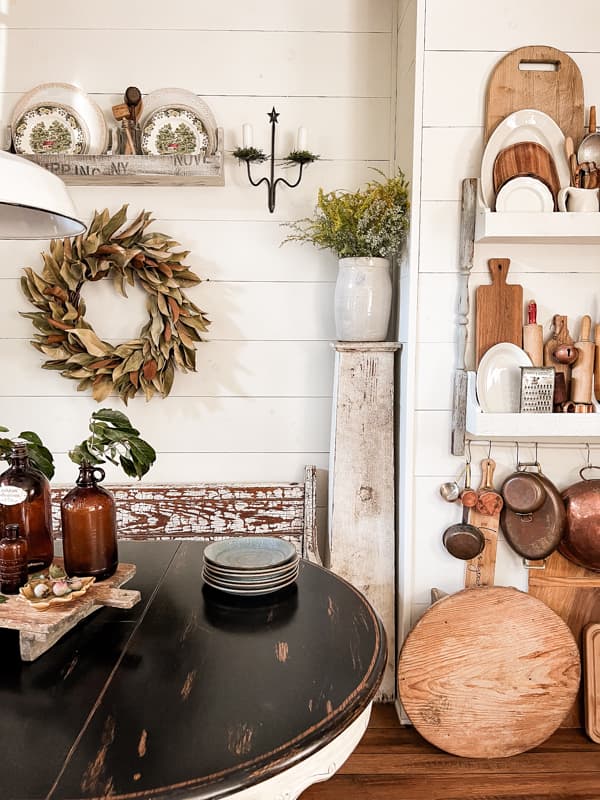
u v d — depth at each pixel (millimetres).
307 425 2447
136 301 2354
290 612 1291
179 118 2252
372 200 2037
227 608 1309
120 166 2154
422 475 2062
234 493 2312
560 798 1744
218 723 910
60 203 998
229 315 2396
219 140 2238
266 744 865
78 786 780
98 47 2295
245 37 2311
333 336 2418
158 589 1412
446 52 1938
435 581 2092
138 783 787
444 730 1916
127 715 926
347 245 2162
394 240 2078
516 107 1935
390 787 1782
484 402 1984
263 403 2436
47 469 1409
